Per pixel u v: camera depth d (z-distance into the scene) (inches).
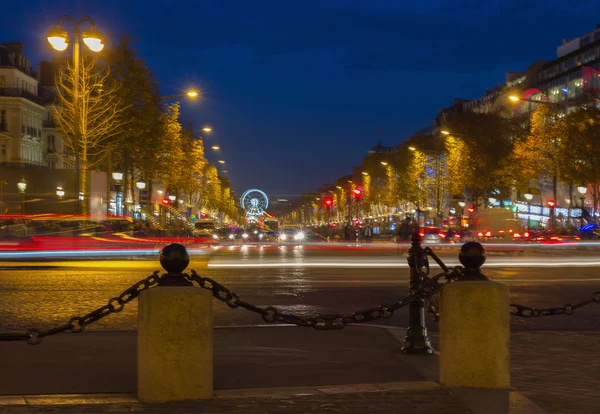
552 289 751.7
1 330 459.8
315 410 253.8
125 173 2283.5
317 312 559.2
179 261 276.7
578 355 368.5
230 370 323.3
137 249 1599.4
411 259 365.1
